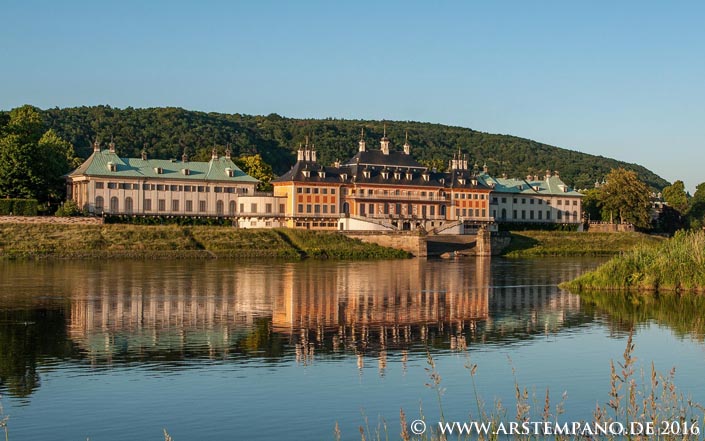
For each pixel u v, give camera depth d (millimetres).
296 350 67750
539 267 157375
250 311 88625
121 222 190875
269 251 171625
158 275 125812
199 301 96000
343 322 82000
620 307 93188
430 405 51969
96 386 56031
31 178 181375
